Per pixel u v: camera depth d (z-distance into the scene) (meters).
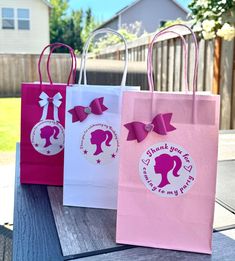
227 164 1.32
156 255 0.68
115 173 0.88
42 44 13.93
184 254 0.68
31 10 13.56
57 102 1.02
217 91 3.14
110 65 3.75
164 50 4.36
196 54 0.77
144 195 0.72
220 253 0.69
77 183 0.89
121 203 0.72
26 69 7.55
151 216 0.72
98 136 0.88
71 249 0.68
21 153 1.05
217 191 1.03
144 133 0.72
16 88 7.60
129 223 0.72
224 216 0.86
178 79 3.94
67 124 0.89
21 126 1.04
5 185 2.51
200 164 0.70
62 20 22.84
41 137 1.04
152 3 16.56
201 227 0.70
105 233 0.75
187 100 0.71
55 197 0.96
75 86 0.91
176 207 0.71
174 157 0.71
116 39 9.88
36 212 0.85
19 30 13.55
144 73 3.71
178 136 0.71
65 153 0.89
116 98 0.88
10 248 1.68
